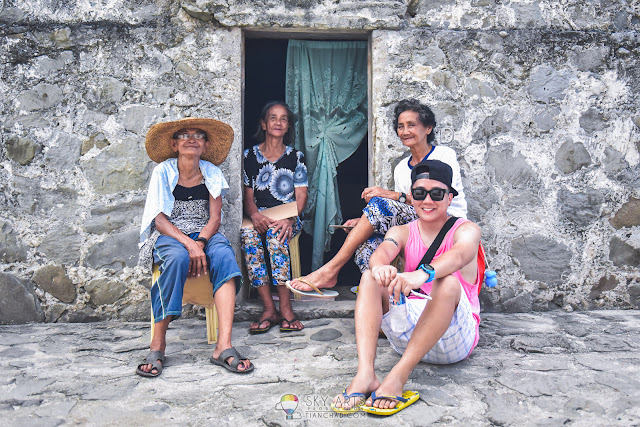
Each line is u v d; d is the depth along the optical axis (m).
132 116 3.68
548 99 3.84
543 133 3.84
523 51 3.83
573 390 2.48
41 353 3.02
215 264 2.95
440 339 2.58
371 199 3.28
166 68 3.70
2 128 3.62
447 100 3.80
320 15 3.71
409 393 2.39
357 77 4.14
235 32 3.71
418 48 3.79
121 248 3.68
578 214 3.85
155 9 3.68
